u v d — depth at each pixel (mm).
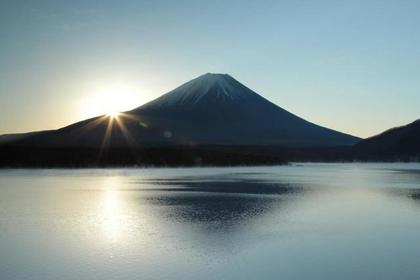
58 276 17094
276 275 17172
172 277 16969
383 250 20906
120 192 46031
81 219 28844
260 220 28469
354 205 36156
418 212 32469
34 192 46094
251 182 61031
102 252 20469
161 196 42219
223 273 17422
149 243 22141
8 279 16750
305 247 21406
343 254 20172
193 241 22531
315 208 34188
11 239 23031
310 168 127562
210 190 48312
